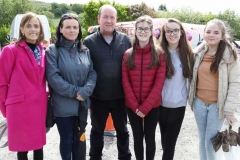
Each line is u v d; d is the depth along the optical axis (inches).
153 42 122.2
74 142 124.3
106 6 132.0
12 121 111.5
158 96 120.6
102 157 152.2
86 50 125.6
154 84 121.9
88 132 191.3
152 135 126.5
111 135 183.8
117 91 134.3
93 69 132.6
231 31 128.0
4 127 146.5
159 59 120.9
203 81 120.3
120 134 141.6
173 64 123.5
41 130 117.0
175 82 123.6
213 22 117.6
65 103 119.3
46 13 1766.7
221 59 114.3
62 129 120.6
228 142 116.8
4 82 112.0
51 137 180.9
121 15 1421.0
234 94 114.7
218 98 116.3
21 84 111.1
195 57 124.1
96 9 1390.3
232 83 115.3
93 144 141.3
